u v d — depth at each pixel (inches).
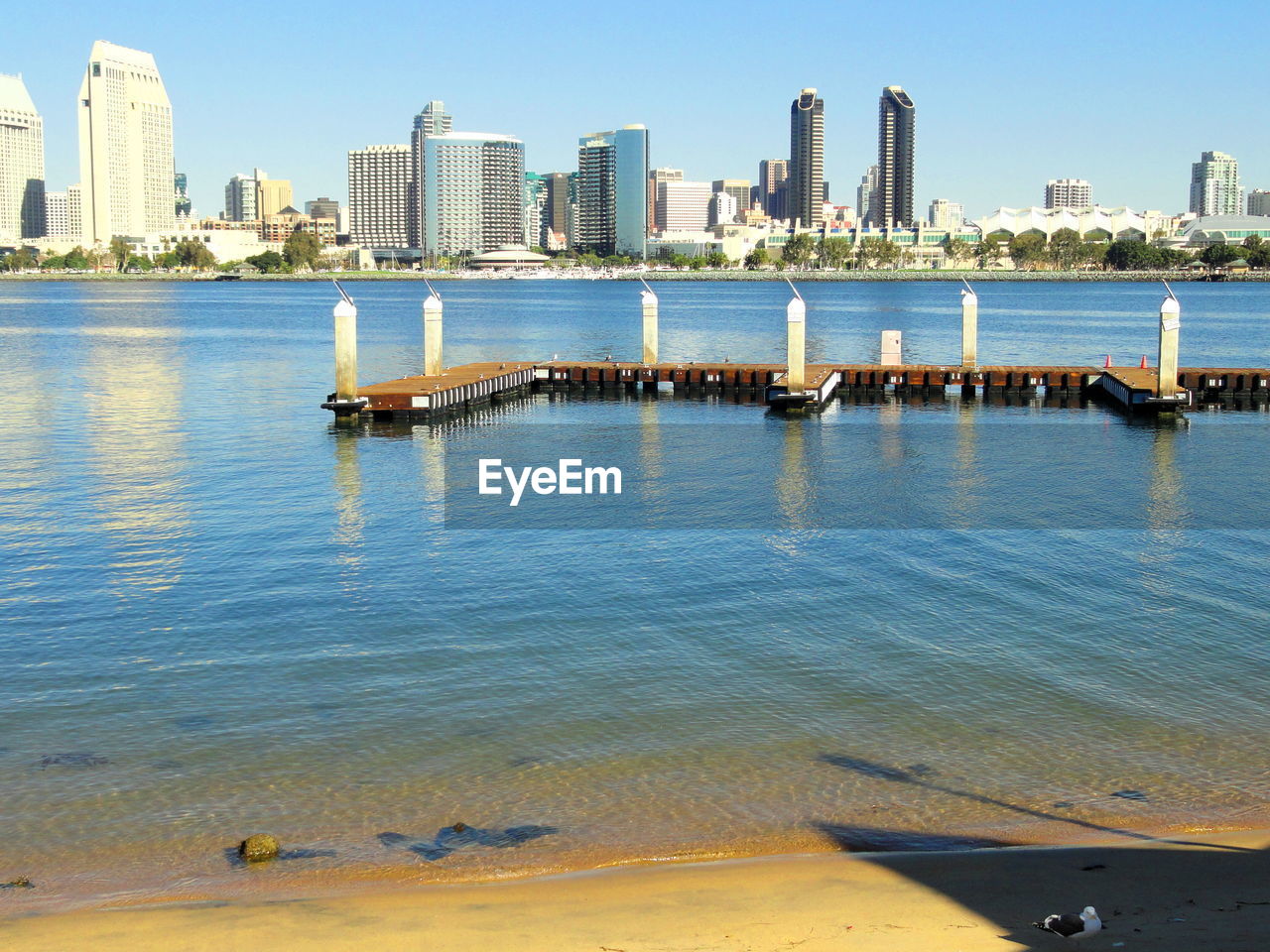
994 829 708.0
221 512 1606.8
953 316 7421.3
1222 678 967.0
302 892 628.7
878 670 982.4
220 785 765.9
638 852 677.3
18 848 683.4
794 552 1385.3
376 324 6638.8
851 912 591.8
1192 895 606.9
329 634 1075.9
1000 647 1045.8
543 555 1366.9
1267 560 1355.8
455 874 649.6
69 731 852.6
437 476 1894.7
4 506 1641.2
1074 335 5575.8
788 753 820.0
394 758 808.9
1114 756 816.9
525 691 932.0
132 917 595.2
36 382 3383.4
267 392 3149.6
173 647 1037.2
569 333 5851.4
